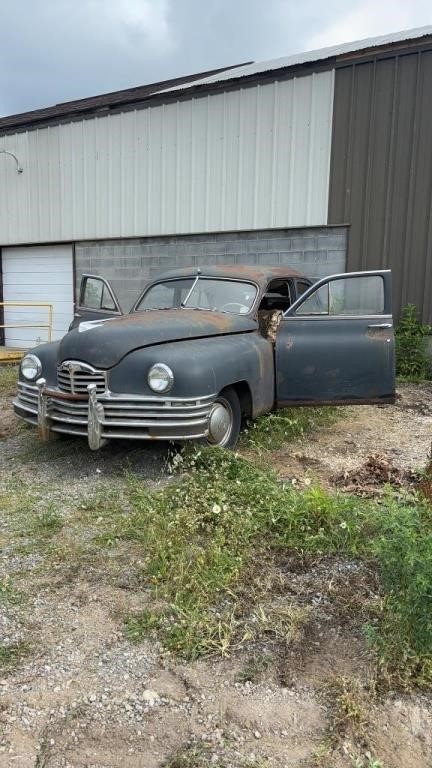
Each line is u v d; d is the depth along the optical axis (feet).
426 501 11.01
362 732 6.81
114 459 15.69
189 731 6.80
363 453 16.75
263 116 32.35
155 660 7.91
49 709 7.05
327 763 6.44
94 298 21.01
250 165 33.12
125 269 38.70
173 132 35.47
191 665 7.83
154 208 36.91
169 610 8.91
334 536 10.74
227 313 17.61
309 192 31.53
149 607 9.02
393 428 19.79
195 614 8.64
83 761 6.39
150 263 37.55
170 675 7.66
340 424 20.21
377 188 29.78
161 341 14.79
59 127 40.19
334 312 17.28
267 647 8.21
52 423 15.26
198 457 13.75
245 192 33.47
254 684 7.52
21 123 41.81
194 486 12.54
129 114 37.01
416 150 28.66
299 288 20.97
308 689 7.46
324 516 11.26
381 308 17.20
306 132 31.19
